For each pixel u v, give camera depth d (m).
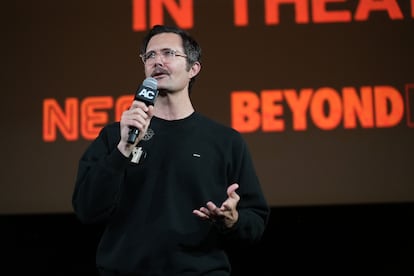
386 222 6.38
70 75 6.67
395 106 6.44
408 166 6.36
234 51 6.62
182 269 2.94
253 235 3.11
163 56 3.23
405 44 6.54
